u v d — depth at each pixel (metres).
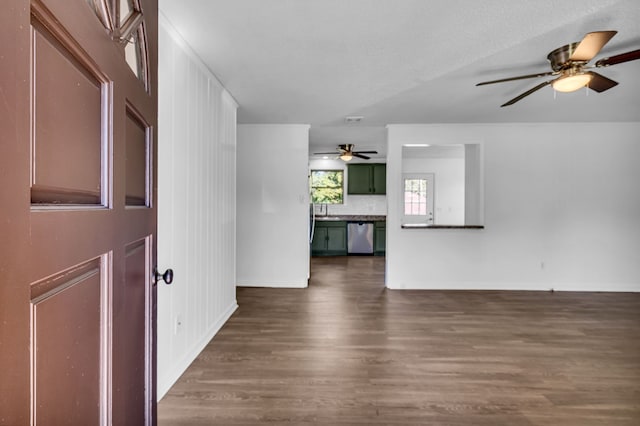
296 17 1.96
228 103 3.36
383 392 2.05
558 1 1.81
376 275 5.55
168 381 2.07
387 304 3.90
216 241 3.00
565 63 2.24
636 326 3.20
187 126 2.33
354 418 1.80
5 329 0.44
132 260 0.96
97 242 0.71
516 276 4.64
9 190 0.45
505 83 3.06
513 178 4.61
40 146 0.53
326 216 7.93
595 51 1.97
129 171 0.92
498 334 2.99
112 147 0.79
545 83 2.45
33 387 0.52
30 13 0.50
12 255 0.45
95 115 0.72
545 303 3.96
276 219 4.74
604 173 4.57
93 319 0.72
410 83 3.04
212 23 2.02
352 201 8.27
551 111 3.99
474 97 3.46
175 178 2.15
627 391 2.07
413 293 4.41
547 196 4.61
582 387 2.12
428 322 3.29
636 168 4.55
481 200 4.64
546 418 1.81
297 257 4.74
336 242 7.70
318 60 2.56
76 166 0.64
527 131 4.60
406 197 7.90
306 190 4.73
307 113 4.09
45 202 0.55
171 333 2.12
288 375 2.24
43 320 0.54
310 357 2.51
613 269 4.59
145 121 1.06
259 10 1.88
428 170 7.88
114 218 0.80
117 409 0.83
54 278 0.57
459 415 1.83
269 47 2.34
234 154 3.62
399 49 2.37
